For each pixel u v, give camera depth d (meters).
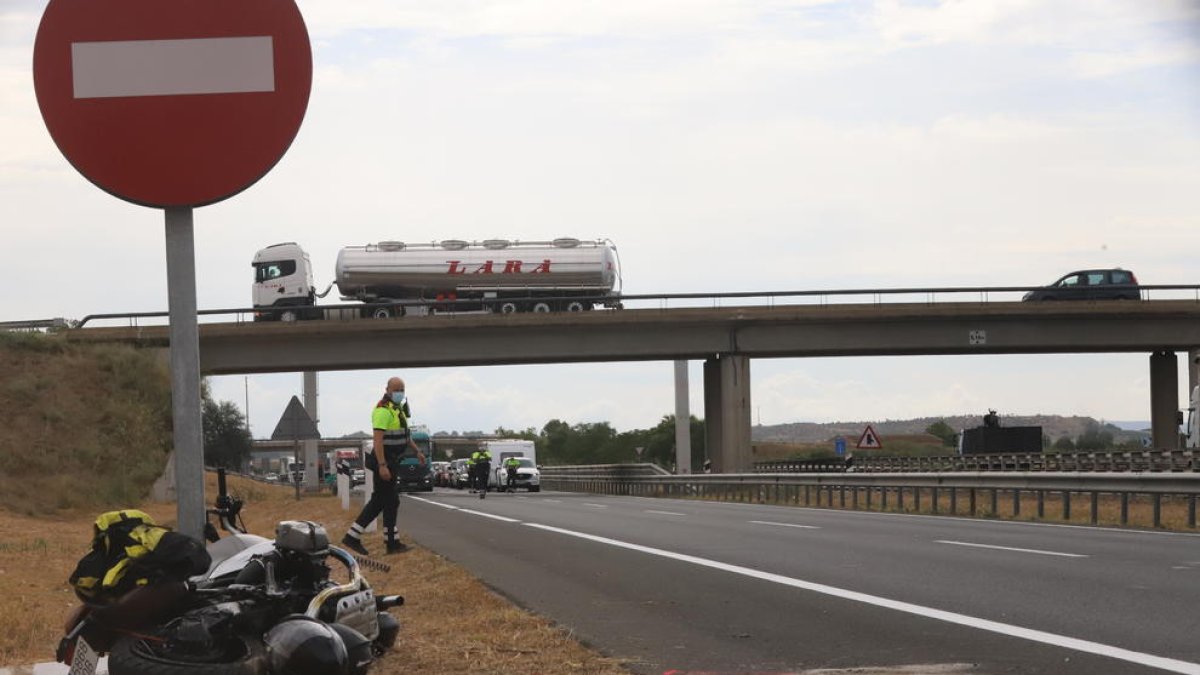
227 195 6.50
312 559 6.83
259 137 6.54
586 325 59.16
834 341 60.41
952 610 10.45
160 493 36.56
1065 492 24.27
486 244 71.38
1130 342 60.69
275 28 6.56
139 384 41.25
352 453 97.44
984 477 26.72
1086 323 60.56
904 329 60.28
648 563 14.91
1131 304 59.44
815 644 8.98
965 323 60.31
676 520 24.73
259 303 69.62
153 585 6.29
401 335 58.84
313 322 57.44
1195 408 46.97
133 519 6.45
